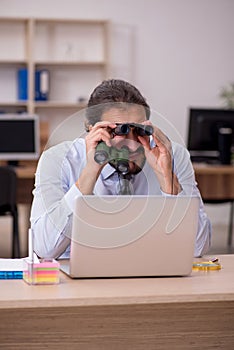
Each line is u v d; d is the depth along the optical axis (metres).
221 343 2.25
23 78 9.08
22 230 8.48
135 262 2.16
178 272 2.21
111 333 2.17
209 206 9.70
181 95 9.57
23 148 7.04
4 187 5.92
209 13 9.56
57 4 9.23
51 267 2.06
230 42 9.63
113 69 9.44
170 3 9.48
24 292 1.95
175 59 9.54
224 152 6.79
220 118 6.75
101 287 2.03
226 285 2.10
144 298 1.94
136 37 9.46
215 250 7.59
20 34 9.29
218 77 9.64
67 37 9.36
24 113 9.02
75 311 2.13
